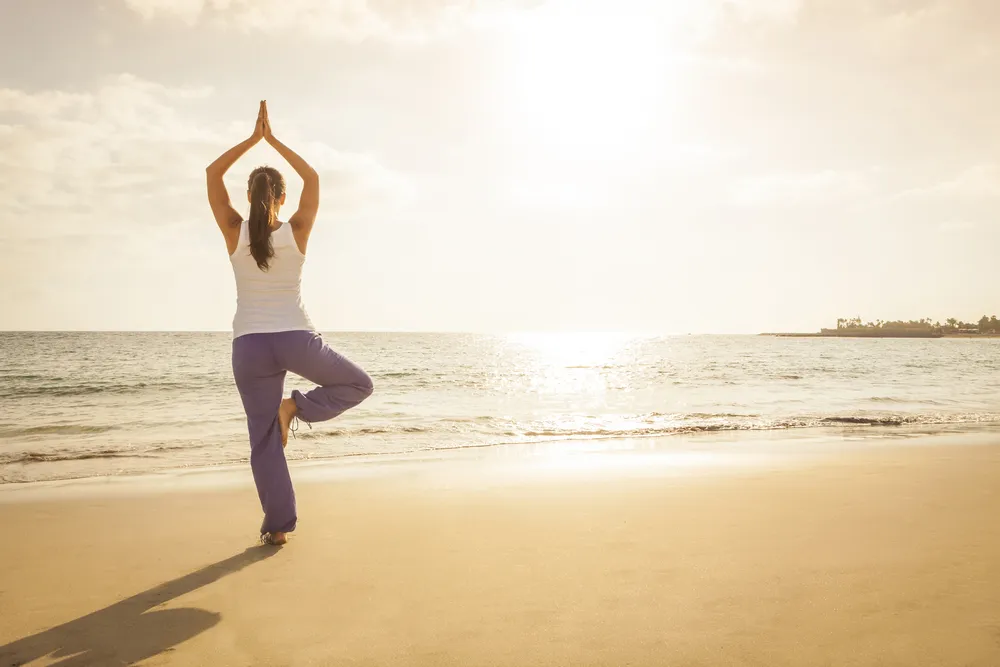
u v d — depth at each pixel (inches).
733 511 166.2
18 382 869.2
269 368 127.6
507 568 119.1
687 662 80.4
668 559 123.6
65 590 109.5
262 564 123.2
